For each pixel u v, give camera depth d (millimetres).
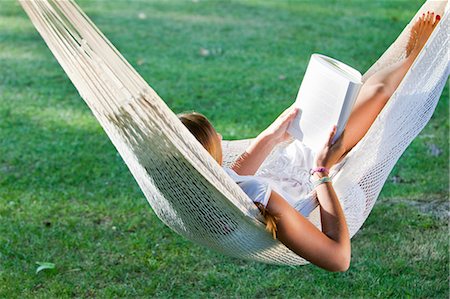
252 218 3422
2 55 9266
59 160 6504
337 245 3545
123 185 6074
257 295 4633
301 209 3711
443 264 4918
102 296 4641
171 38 9969
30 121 7336
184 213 3592
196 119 3707
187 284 4758
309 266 4910
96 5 11641
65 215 5590
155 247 5160
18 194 5902
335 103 3770
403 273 4828
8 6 11625
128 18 10914
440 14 4414
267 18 11023
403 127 3961
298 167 4102
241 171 4121
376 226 5387
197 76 8562
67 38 3461
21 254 5055
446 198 5773
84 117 7453
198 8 11562
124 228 5410
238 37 10047
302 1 12023
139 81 3295
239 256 3793
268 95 7992
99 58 3402
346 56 9281
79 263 4984
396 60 4602
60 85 8297
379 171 3951
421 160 6422
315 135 3875
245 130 7098
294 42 9836
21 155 6602
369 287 4684
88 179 6168
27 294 4660
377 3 11891
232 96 7957
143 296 4648
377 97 4152
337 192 3807
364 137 3797
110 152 6676
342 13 11281
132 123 3338
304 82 3941
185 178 3398
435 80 3996
